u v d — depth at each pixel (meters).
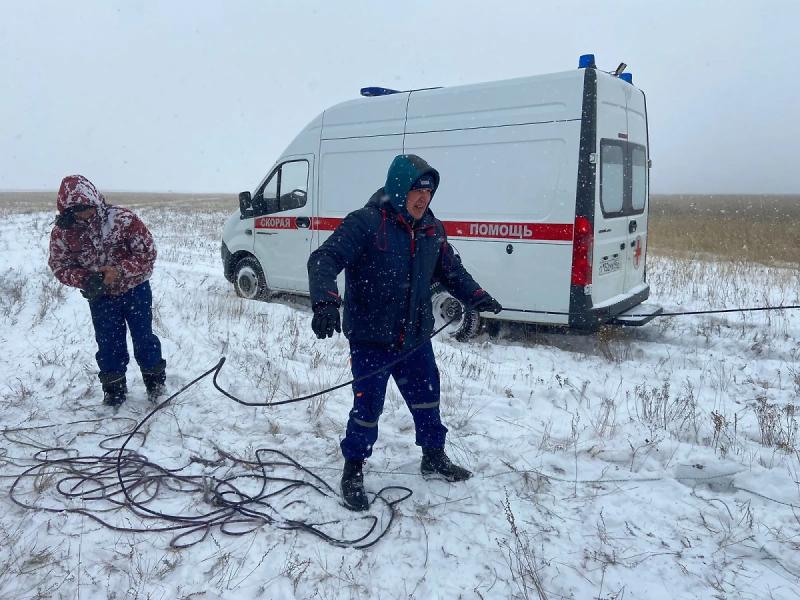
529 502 3.63
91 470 4.00
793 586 2.94
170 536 3.30
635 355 6.98
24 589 2.84
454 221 7.30
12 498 3.59
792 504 3.60
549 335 7.68
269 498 3.71
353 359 3.67
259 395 5.30
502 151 6.92
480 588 2.92
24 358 6.10
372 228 3.41
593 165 6.44
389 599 2.84
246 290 9.62
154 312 7.90
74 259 4.61
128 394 5.23
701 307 9.12
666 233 22.81
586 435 4.54
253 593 2.87
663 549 3.22
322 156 8.41
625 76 7.50
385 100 7.79
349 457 3.61
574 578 2.99
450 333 7.51
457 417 4.87
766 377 6.12
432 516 3.50
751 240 20.34
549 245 6.67
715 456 4.11
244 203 9.27
